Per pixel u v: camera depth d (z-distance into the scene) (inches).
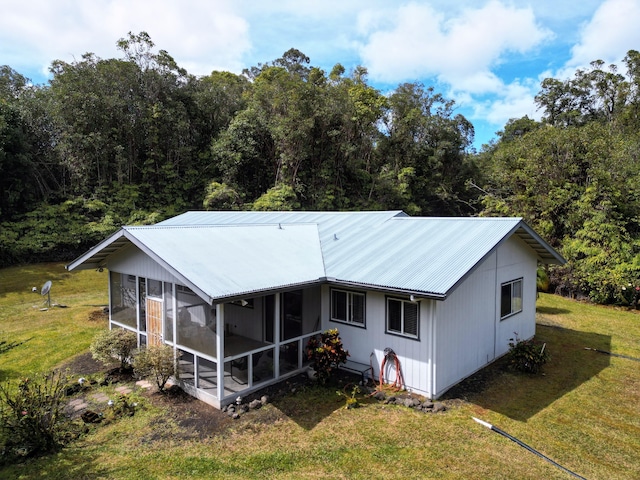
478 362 375.9
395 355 337.1
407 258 360.2
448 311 328.2
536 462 235.9
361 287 335.6
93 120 953.5
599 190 737.0
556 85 1507.1
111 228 893.2
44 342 459.2
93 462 234.4
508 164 914.1
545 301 681.6
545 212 796.6
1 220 865.5
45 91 1030.4
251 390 322.7
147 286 371.9
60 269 820.6
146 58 1053.2
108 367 383.2
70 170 945.5
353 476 221.3
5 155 840.3
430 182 1444.4
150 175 1045.8
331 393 326.6
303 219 580.7
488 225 388.2
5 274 768.9
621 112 1274.6
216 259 339.0
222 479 218.5
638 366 391.5
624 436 266.8
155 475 221.6
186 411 297.0
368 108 1259.8
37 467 230.1
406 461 235.1
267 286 313.6
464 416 289.7
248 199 1120.2
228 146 1074.7
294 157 1095.6
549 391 334.3
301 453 243.0
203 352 312.8
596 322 554.3
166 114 1016.9
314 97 1140.5
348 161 1249.4
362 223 497.7
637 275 635.5
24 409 248.5
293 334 376.8
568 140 800.9
